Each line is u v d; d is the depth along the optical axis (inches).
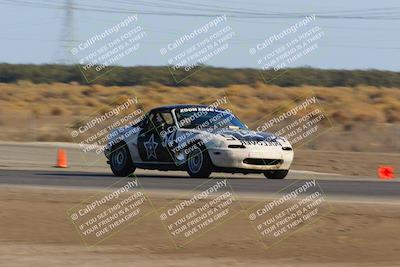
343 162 2146.9
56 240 850.1
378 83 7706.7
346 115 3951.8
